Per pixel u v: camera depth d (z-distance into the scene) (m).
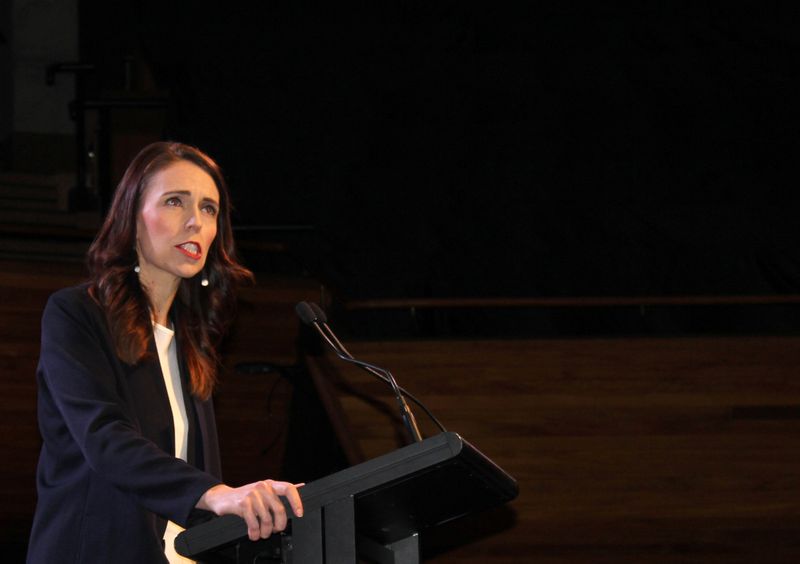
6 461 9.14
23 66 17.42
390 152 18.08
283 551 3.35
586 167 17.98
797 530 9.99
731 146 18.02
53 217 13.79
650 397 10.23
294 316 10.37
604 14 19.09
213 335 4.49
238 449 10.27
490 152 18.11
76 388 3.75
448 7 19.14
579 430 10.14
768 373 10.30
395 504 3.42
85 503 3.77
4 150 17.16
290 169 17.89
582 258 17.25
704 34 18.84
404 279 17.09
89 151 15.04
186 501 3.40
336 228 17.48
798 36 18.58
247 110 18.14
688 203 17.61
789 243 17.12
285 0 18.86
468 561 9.73
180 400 4.26
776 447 10.14
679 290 16.84
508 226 17.55
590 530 9.89
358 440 10.19
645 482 10.02
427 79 18.58
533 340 10.40
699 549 9.95
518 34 18.97
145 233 4.11
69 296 4.00
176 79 18.25
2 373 8.96
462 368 10.30
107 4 18.45
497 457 10.08
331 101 18.34
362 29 18.84
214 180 4.33
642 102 18.41
